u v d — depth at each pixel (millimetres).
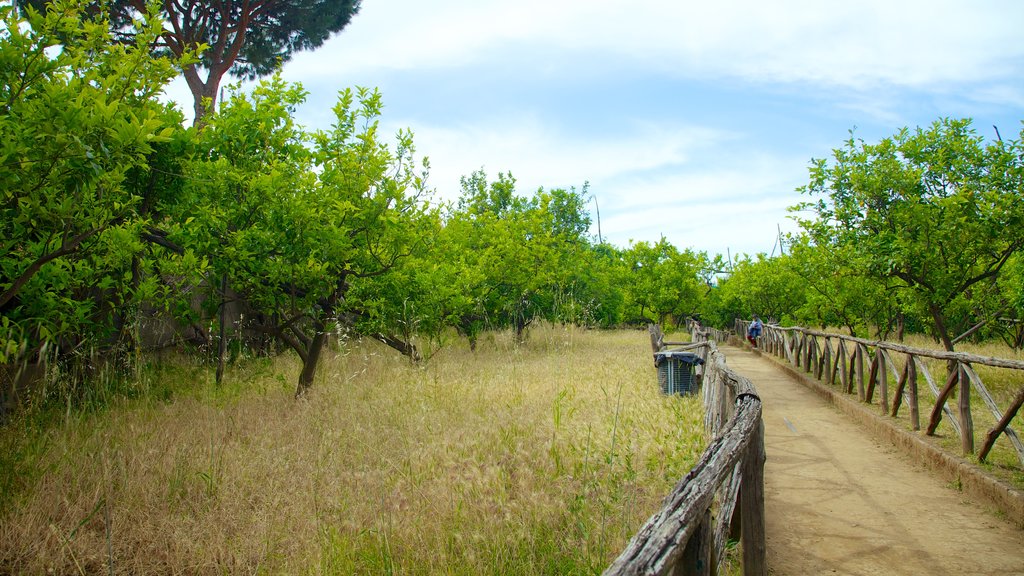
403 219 9578
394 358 13188
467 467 5742
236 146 8750
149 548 4422
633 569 1996
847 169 10805
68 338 7371
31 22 4902
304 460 6070
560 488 5195
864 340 9453
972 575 4074
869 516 5148
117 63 6242
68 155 4461
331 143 9539
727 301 35656
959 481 5809
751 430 3531
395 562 4180
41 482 5145
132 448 5914
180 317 8734
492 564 4027
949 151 10203
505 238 17969
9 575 4035
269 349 14156
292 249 8484
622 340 23422
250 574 4137
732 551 4234
